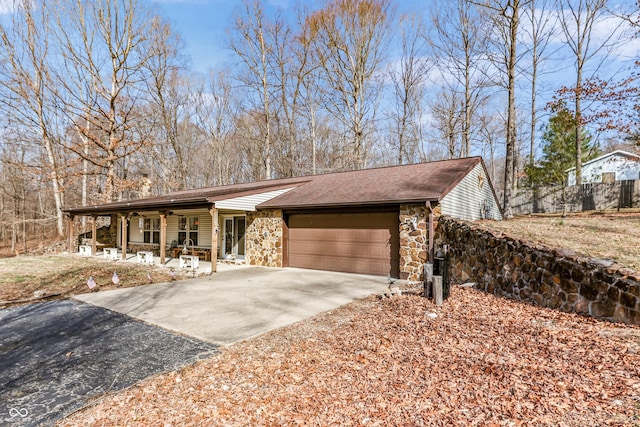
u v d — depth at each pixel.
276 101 28.12
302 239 12.40
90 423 3.01
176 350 4.66
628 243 6.95
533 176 20.31
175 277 10.59
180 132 31.69
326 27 25.31
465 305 6.12
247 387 3.59
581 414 2.73
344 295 7.82
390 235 10.33
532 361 3.75
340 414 3.03
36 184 29.05
